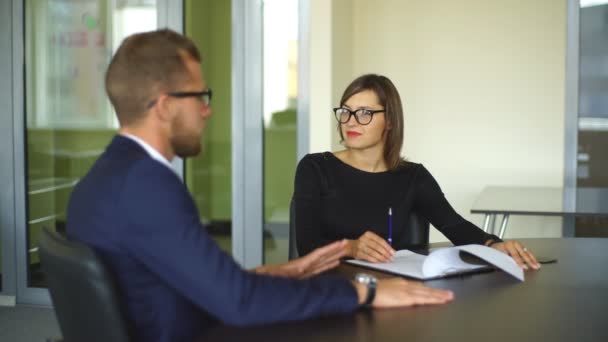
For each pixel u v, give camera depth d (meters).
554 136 4.93
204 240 1.39
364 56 5.17
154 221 1.36
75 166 4.71
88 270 1.29
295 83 4.59
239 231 4.76
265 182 4.71
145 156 1.42
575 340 1.29
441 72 5.05
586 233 4.90
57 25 4.66
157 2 4.63
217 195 4.86
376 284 1.53
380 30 5.13
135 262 1.39
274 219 4.72
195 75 1.52
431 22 5.04
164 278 1.39
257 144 4.68
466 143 5.05
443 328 1.37
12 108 4.65
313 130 4.49
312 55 4.45
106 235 1.38
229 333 1.35
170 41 1.49
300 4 4.55
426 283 1.76
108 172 1.42
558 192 4.43
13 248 4.72
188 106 1.50
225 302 1.37
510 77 4.96
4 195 4.70
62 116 4.70
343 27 4.79
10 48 4.62
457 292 1.66
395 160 2.60
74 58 4.67
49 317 4.43
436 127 5.09
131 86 1.47
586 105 4.89
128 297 1.39
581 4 4.85
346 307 1.46
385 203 2.54
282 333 1.34
